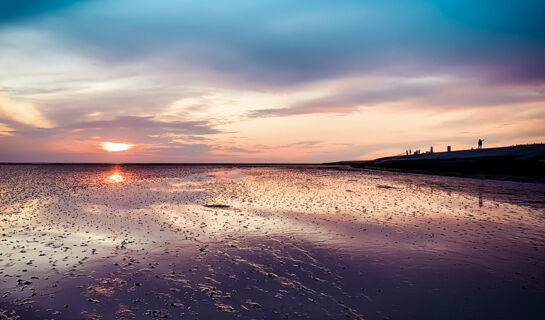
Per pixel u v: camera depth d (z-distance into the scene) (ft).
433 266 32.09
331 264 32.68
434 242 40.55
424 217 56.90
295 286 27.43
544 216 58.03
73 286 27.53
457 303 24.49
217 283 28.12
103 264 32.78
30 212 62.64
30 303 24.45
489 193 94.02
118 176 203.10
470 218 56.08
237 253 36.14
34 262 33.35
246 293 26.14
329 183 136.87
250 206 69.10
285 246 38.81
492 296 25.63
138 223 51.75
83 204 72.84
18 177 193.98
